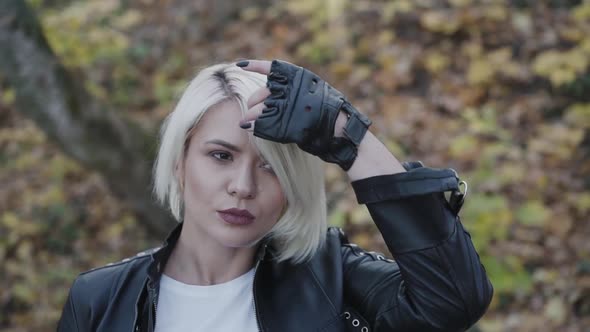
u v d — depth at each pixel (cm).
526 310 378
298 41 562
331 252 162
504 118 464
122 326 153
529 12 524
